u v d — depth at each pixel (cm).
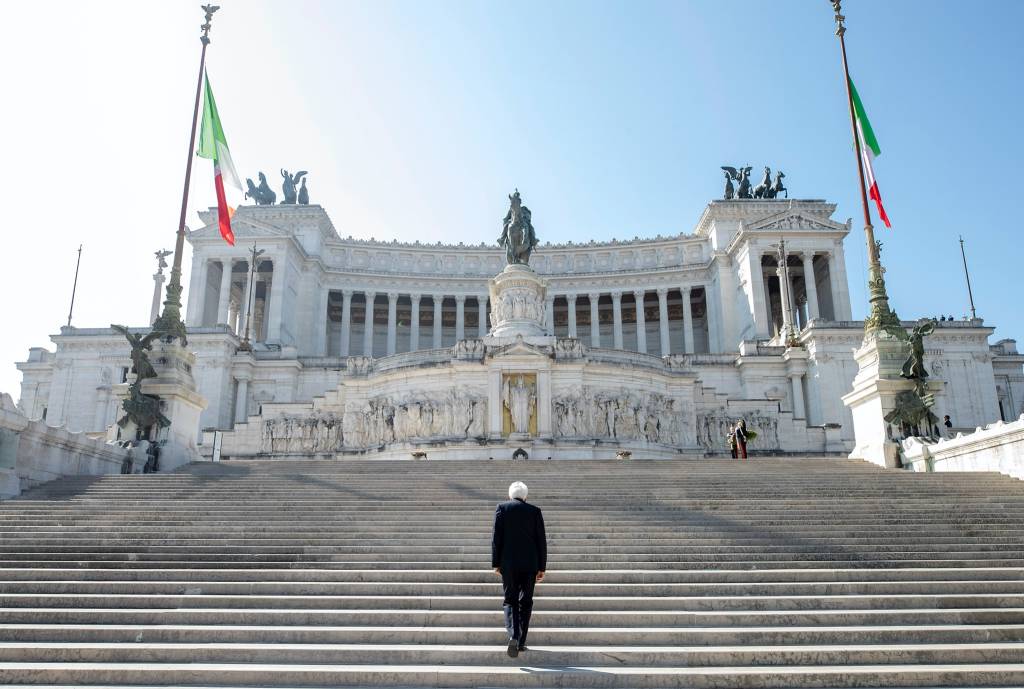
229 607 1291
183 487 2217
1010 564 1491
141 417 2834
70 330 6994
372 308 9200
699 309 9831
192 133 3234
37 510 1922
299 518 1850
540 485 2242
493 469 2600
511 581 1046
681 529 1744
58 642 1135
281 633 1156
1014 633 1173
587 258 9569
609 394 4525
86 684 999
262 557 1552
